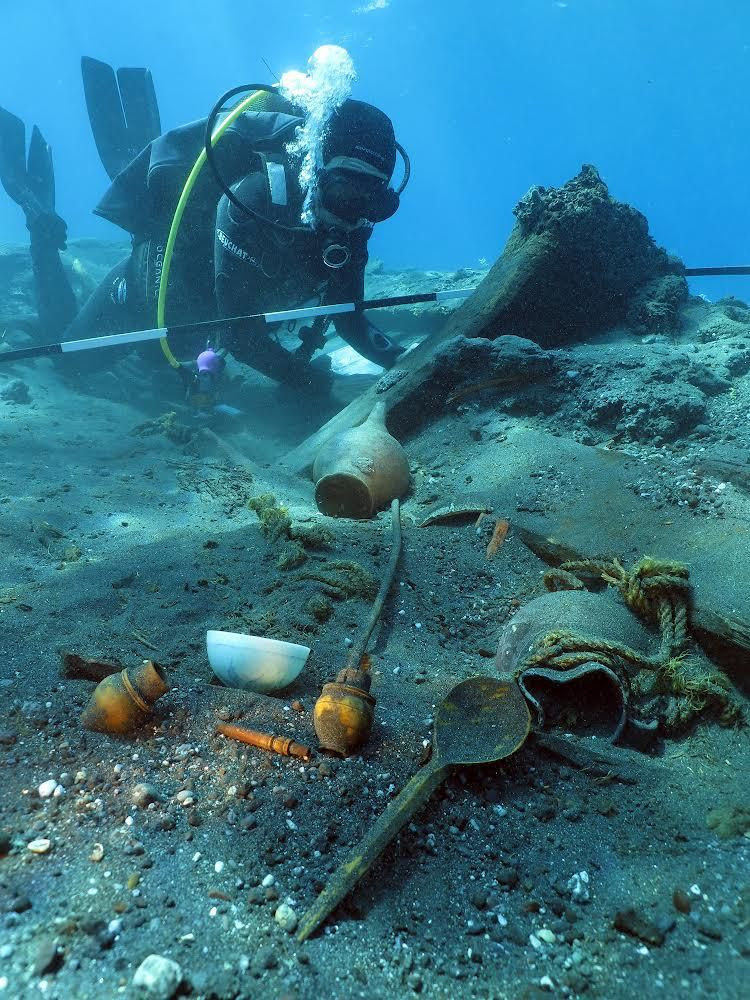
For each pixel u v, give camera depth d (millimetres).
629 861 2064
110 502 5035
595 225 5766
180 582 3686
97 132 9742
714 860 2035
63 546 4230
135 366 9117
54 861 1868
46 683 2604
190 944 1679
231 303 6551
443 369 5543
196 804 2115
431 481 5008
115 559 3980
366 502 4641
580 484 4297
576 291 5992
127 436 6652
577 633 2736
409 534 4312
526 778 2363
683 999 1618
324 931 1775
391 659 3074
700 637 2975
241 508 5059
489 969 1729
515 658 2934
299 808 2129
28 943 1632
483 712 2400
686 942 1770
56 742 2297
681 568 3068
